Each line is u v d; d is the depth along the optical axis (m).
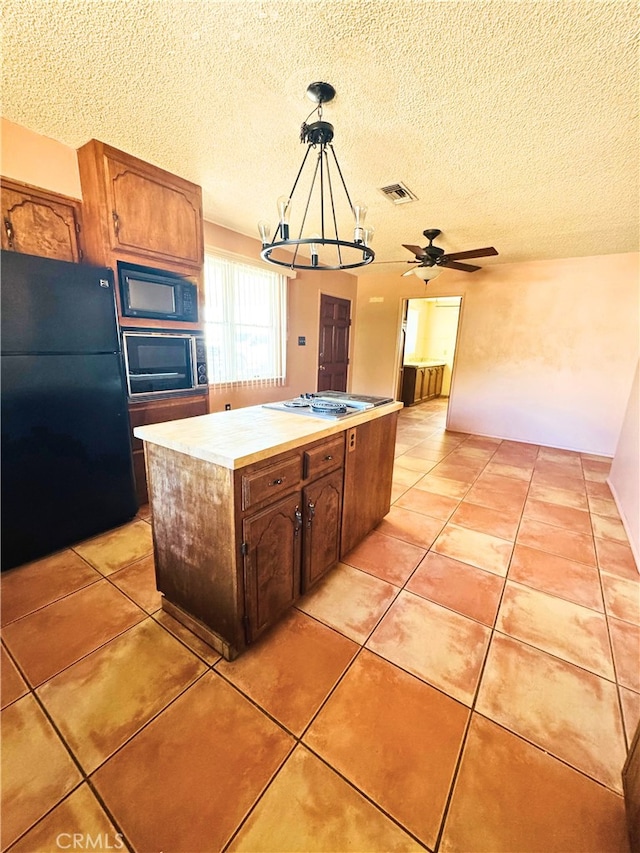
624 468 3.05
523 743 1.16
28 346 1.86
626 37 1.25
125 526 2.42
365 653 1.48
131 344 2.39
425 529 2.51
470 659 1.47
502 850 0.91
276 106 1.73
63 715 1.20
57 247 2.20
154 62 1.48
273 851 0.90
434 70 1.46
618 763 1.11
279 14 1.24
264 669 1.40
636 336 4.08
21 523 1.94
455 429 5.36
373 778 1.05
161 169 2.41
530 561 2.17
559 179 2.35
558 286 4.40
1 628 1.56
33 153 2.04
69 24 1.29
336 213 3.12
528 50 1.34
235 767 1.07
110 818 0.95
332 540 1.91
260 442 1.41
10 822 0.94
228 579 1.36
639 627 1.67
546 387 4.63
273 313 4.32
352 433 1.92
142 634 1.55
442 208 2.90
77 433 2.10
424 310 8.37
